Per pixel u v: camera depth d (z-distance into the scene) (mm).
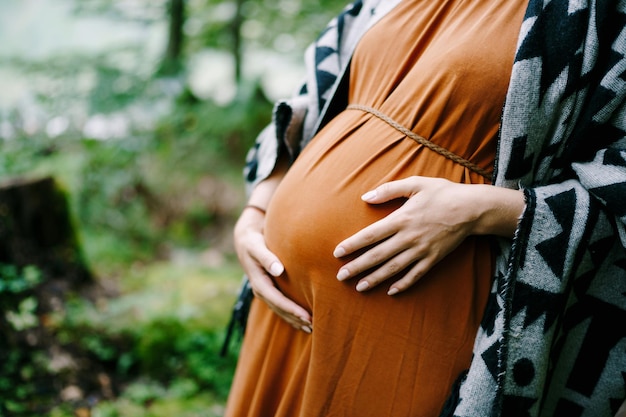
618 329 966
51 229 2711
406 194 914
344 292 962
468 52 910
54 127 4016
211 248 4246
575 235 875
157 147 4312
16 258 2504
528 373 900
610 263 946
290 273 1035
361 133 1016
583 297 976
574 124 898
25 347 2096
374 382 961
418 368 942
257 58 5746
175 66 4719
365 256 919
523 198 880
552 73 862
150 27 5023
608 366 979
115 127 4191
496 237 931
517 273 883
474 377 903
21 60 4230
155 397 2105
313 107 1198
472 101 914
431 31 996
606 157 873
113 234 3898
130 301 2697
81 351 2223
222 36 5449
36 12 6578
